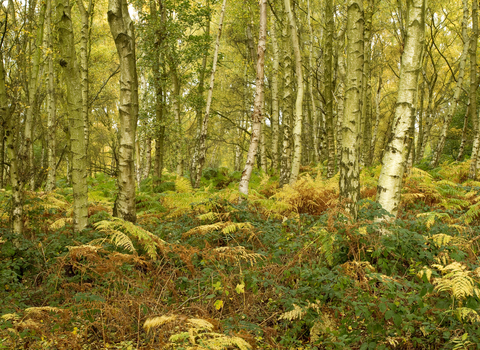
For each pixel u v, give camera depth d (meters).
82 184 4.86
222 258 4.00
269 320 3.27
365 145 16.27
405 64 4.29
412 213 5.71
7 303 3.31
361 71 4.75
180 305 3.22
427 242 3.81
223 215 5.42
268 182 11.19
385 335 2.73
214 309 3.33
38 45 7.35
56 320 2.89
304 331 3.11
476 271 2.84
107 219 4.90
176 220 5.90
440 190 6.68
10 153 4.82
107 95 21.11
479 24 15.54
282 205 6.59
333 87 13.90
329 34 12.52
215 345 2.23
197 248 4.26
